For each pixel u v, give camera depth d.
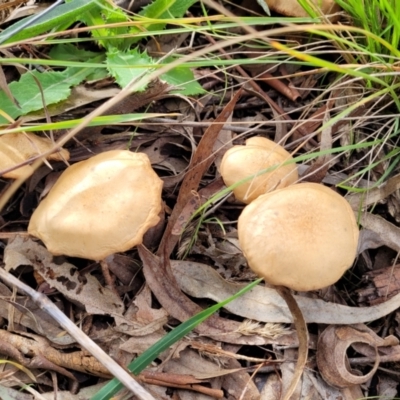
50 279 0.23
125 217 0.20
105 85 0.24
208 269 0.23
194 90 0.24
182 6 0.25
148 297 0.23
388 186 0.24
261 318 0.22
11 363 0.22
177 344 0.22
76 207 0.20
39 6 0.26
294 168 0.22
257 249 0.19
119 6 0.26
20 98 0.23
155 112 0.26
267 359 0.22
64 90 0.23
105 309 0.22
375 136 0.25
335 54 0.26
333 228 0.20
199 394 0.22
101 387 0.22
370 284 0.23
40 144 0.23
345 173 0.25
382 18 0.24
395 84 0.23
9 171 0.20
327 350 0.22
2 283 0.23
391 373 0.23
